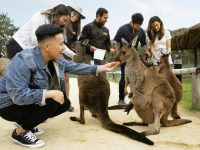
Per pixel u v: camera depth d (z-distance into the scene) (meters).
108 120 2.03
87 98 2.11
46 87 1.66
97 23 2.99
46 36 1.58
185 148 1.72
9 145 1.71
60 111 1.77
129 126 2.17
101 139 1.83
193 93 2.85
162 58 2.43
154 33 2.89
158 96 2.03
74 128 2.06
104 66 1.80
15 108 1.64
